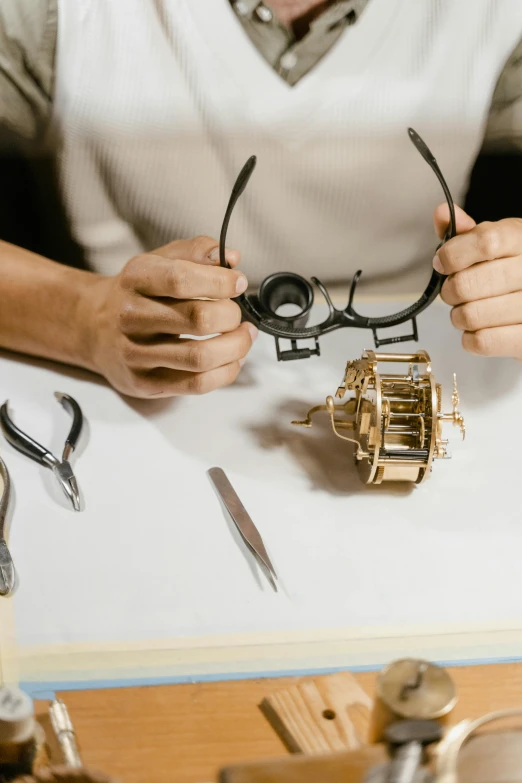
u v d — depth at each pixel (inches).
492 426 35.5
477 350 34.3
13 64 49.6
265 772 19.1
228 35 49.8
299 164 52.8
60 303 37.6
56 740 22.0
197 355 33.4
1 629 26.4
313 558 29.3
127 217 54.7
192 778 21.5
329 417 35.9
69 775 19.5
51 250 58.5
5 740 19.9
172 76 50.9
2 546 28.5
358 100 51.8
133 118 51.1
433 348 40.1
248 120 51.5
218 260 34.9
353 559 29.4
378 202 54.9
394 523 30.8
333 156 53.0
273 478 32.7
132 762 21.9
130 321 34.0
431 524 30.9
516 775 17.9
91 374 37.9
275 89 51.2
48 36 49.1
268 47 50.1
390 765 18.2
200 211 53.9
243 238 55.3
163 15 49.4
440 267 33.9
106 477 32.5
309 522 30.7
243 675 24.7
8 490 31.0
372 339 40.8
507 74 52.9
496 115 55.0
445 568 29.2
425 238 56.4
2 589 27.4
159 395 35.7
